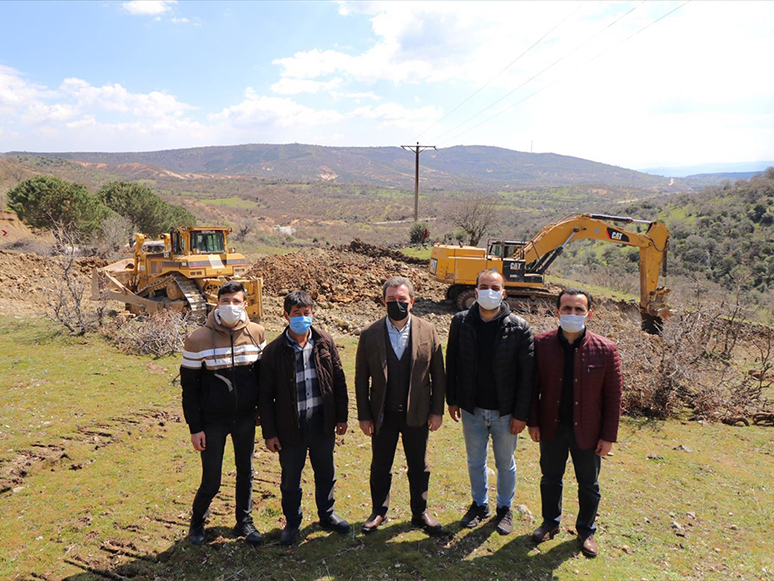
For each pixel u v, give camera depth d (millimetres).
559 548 3797
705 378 8250
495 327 3785
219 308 3568
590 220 14719
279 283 16453
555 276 26641
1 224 30391
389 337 3752
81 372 8125
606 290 22469
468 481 5016
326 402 3721
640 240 13961
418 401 3730
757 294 20328
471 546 3762
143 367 8570
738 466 5773
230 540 3760
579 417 3633
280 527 3988
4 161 64688
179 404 6949
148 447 5609
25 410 6449
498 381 3760
